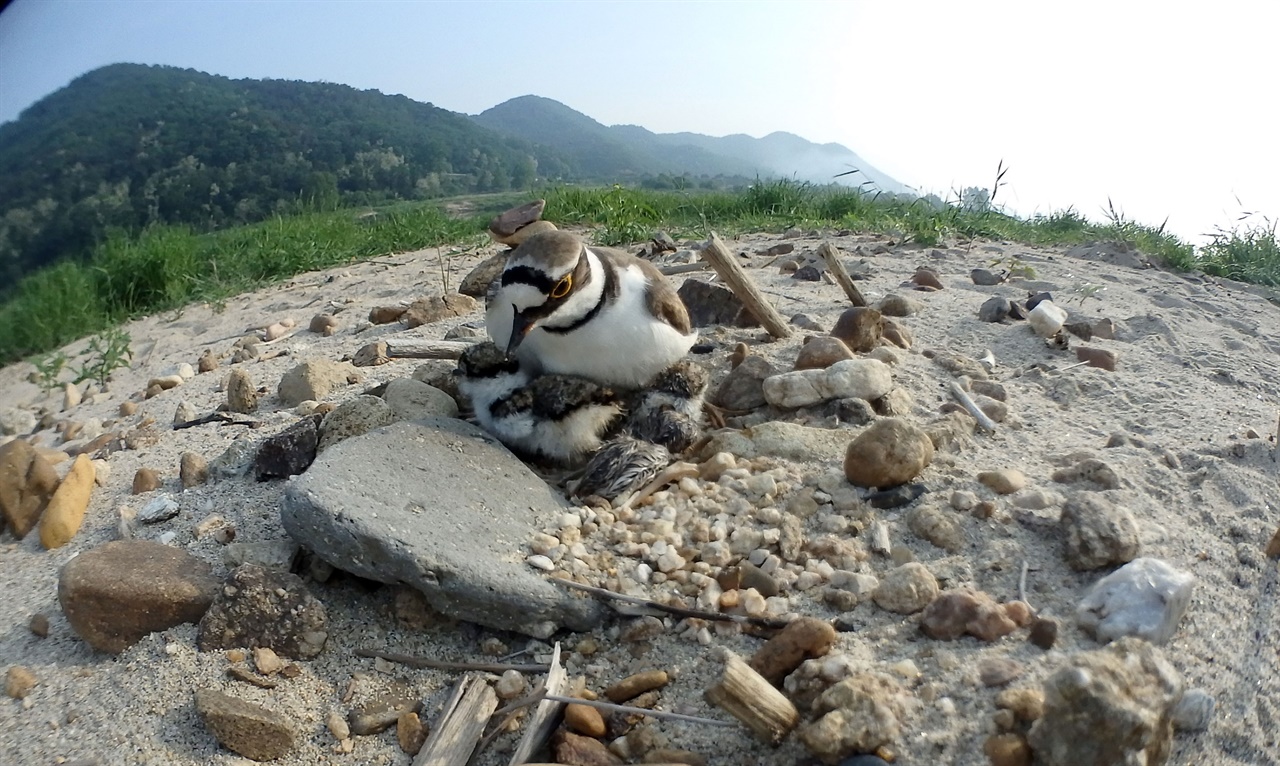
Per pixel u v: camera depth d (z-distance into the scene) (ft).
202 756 0.66
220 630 0.73
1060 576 0.75
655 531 0.82
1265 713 0.65
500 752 0.67
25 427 1.44
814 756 0.61
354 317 1.81
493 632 0.76
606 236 2.30
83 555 0.77
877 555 0.79
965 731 0.60
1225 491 0.87
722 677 0.62
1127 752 0.54
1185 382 1.19
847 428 0.98
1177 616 0.68
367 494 0.78
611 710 0.68
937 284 1.67
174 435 1.14
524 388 0.93
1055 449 0.97
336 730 0.68
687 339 1.00
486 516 0.81
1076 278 1.85
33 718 0.69
